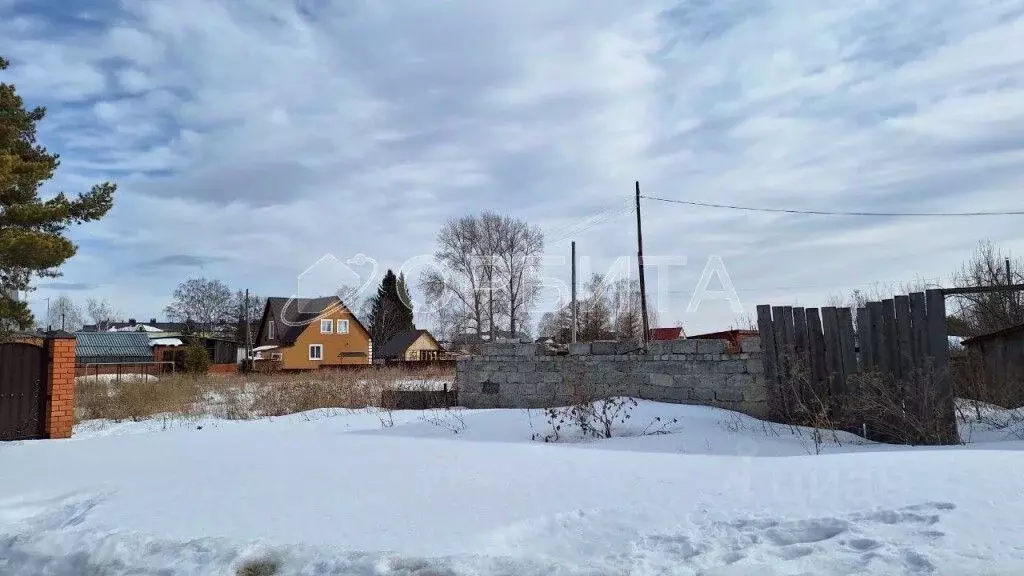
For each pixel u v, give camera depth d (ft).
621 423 31.30
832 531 13.42
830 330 29.53
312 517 16.43
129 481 21.43
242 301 259.39
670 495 16.71
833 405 29.07
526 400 42.60
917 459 18.65
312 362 166.20
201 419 42.96
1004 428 27.73
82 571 14.53
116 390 55.88
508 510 16.25
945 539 12.28
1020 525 12.57
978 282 66.54
